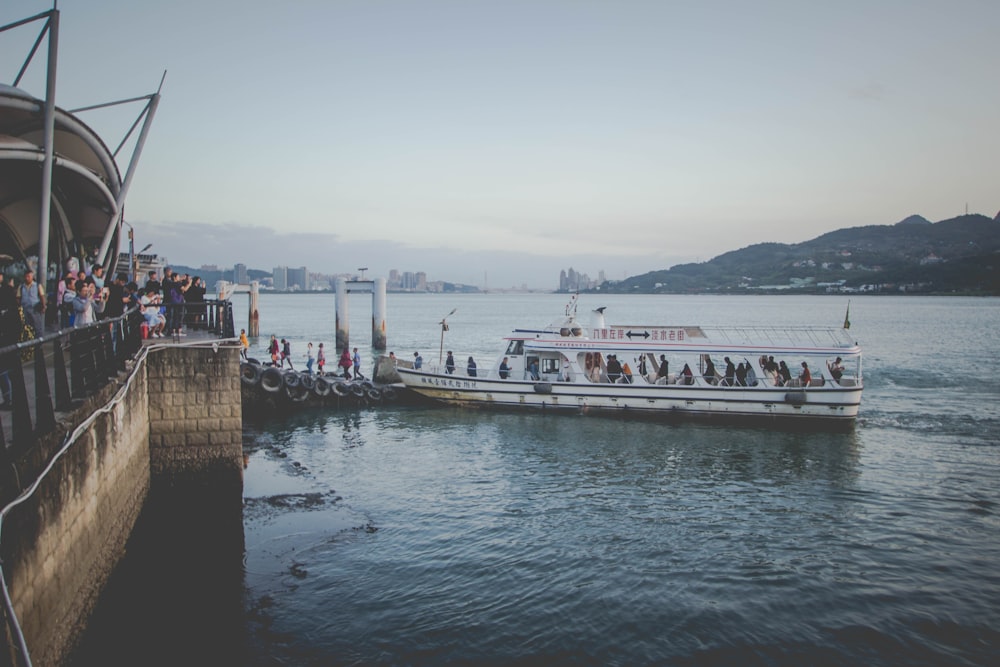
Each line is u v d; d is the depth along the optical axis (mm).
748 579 17438
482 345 86188
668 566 18188
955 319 149875
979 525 21078
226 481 19922
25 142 19734
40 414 10023
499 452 30031
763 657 13969
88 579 11930
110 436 14008
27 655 7227
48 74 19719
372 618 15094
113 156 24266
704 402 35844
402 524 20906
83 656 11367
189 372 19641
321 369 46562
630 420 36500
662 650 14164
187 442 19641
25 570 8633
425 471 26922
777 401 34844
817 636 14742
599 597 16391
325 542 19203
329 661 13352
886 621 15352
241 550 18438
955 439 32156
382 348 77688
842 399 33969
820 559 18656
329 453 29641
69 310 17406
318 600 15828
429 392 40562
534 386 38094
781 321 142125
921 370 57438
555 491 24547
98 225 28609
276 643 13906
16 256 27406
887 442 31719
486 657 13727
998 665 13664
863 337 96938
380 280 77250
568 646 14227
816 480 25859
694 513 22312
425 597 16156
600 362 38281
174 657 13266
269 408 38656
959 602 16203
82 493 11633
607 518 21797
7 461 8156
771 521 21578
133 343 18531
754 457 29266
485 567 17938
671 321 140625
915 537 20156
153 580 16719
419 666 13320
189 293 26219
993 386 48375
